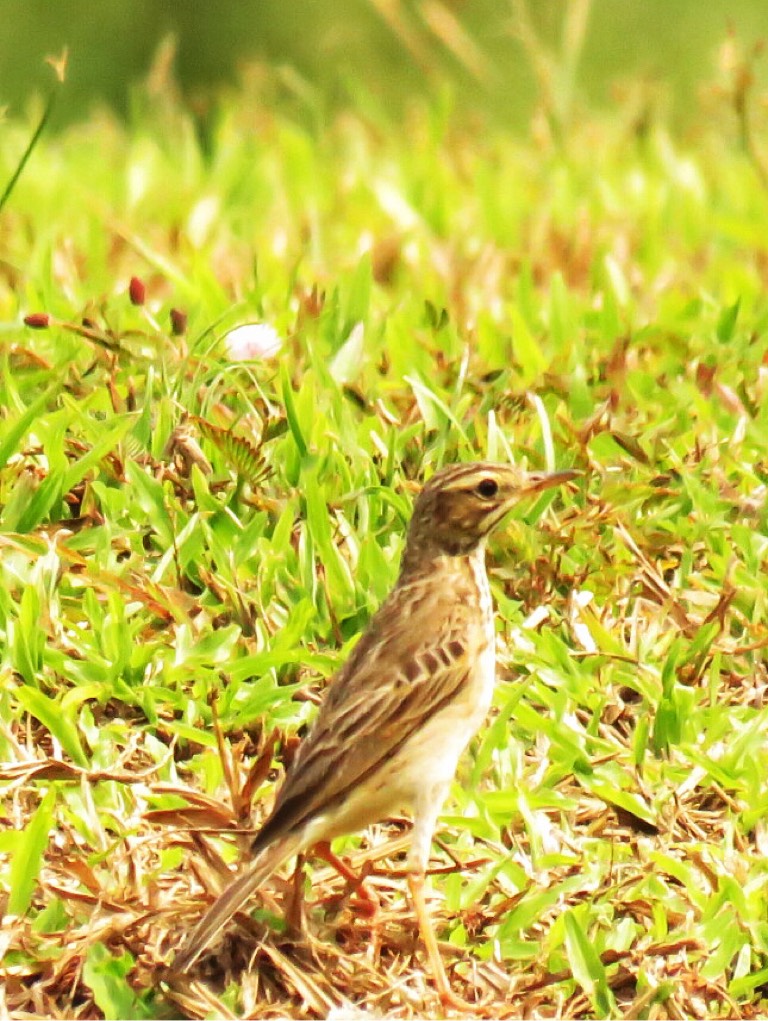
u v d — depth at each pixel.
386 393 13.57
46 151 22.31
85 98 36.09
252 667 10.71
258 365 13.10
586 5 22.39
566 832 10.04
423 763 9.07
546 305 16.30
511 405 13.31
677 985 9.09
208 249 17.11
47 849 9.63
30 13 37.03
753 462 13.09
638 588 11.70
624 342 14.03
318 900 9.45
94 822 9.66
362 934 9.38
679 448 13.02
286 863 9.71
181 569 11.54
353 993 9.05
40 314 13.07
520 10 22.61
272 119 23.39
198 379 12.80
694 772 10.27
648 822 10.03
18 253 17.20
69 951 8.91
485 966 9.18
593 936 9.34
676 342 14.67
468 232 18.39
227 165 20.36
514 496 9.77
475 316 15.76
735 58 18.88
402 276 17.02
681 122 24.58
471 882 9.62
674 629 11.48
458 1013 8.88
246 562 11.59
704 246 18.41
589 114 23.94
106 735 10.38
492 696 10.32
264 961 9.10
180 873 9.57
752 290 16.80
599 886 9.63
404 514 11.90
